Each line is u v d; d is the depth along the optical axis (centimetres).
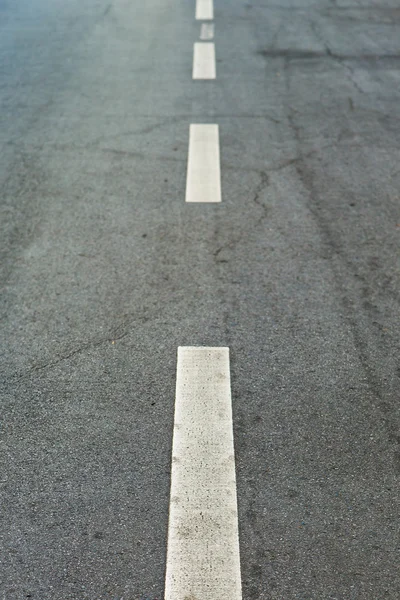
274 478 380
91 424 417
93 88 966
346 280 552
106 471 385
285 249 593
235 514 359
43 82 993
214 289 541
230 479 379
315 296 532
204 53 1109
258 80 990
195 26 1262
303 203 667
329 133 819
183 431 411
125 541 346
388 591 322
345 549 341
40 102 921
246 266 570
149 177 721
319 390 441
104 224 636
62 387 446
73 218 647
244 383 447
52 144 798
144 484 376
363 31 1224
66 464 390
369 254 587
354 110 884
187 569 332
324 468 386
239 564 334
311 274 559
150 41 1177
